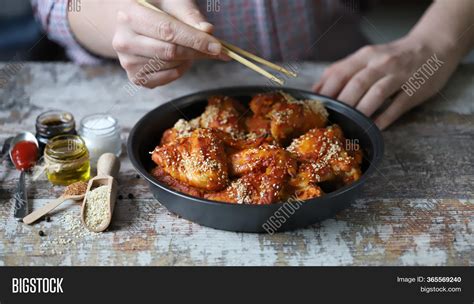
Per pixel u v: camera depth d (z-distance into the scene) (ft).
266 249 2.14
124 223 2.25
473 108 2.99
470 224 2.26
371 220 2.27
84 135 2.60
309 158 2.31
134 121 2.87
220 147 2.27
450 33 3.10
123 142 2.72
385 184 2.46
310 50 3.52
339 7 3.46
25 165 2.47
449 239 2.19
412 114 2.94
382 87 2.81
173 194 2.11
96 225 2.22
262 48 3.38
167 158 2.27
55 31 3.14
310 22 3.35
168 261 2.10
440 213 2.31
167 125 2.56
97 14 2.96
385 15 4.34
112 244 2.16
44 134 2.59
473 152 2.67
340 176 2.28
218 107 2.56
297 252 2.13
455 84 3.19
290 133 2.48
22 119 2.85
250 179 2.20
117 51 2.51
